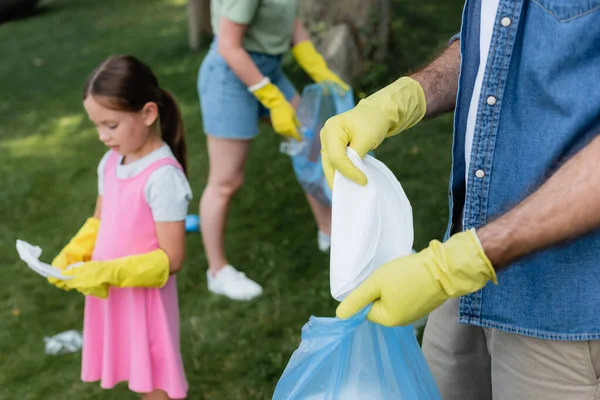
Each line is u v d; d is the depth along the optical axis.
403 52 6.39
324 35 5.80
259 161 5.02
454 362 1.96
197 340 3.30
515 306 1.61
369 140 1.59
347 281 1.44
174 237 2.45
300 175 3.52
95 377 2.62
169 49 7.76
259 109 3.59
